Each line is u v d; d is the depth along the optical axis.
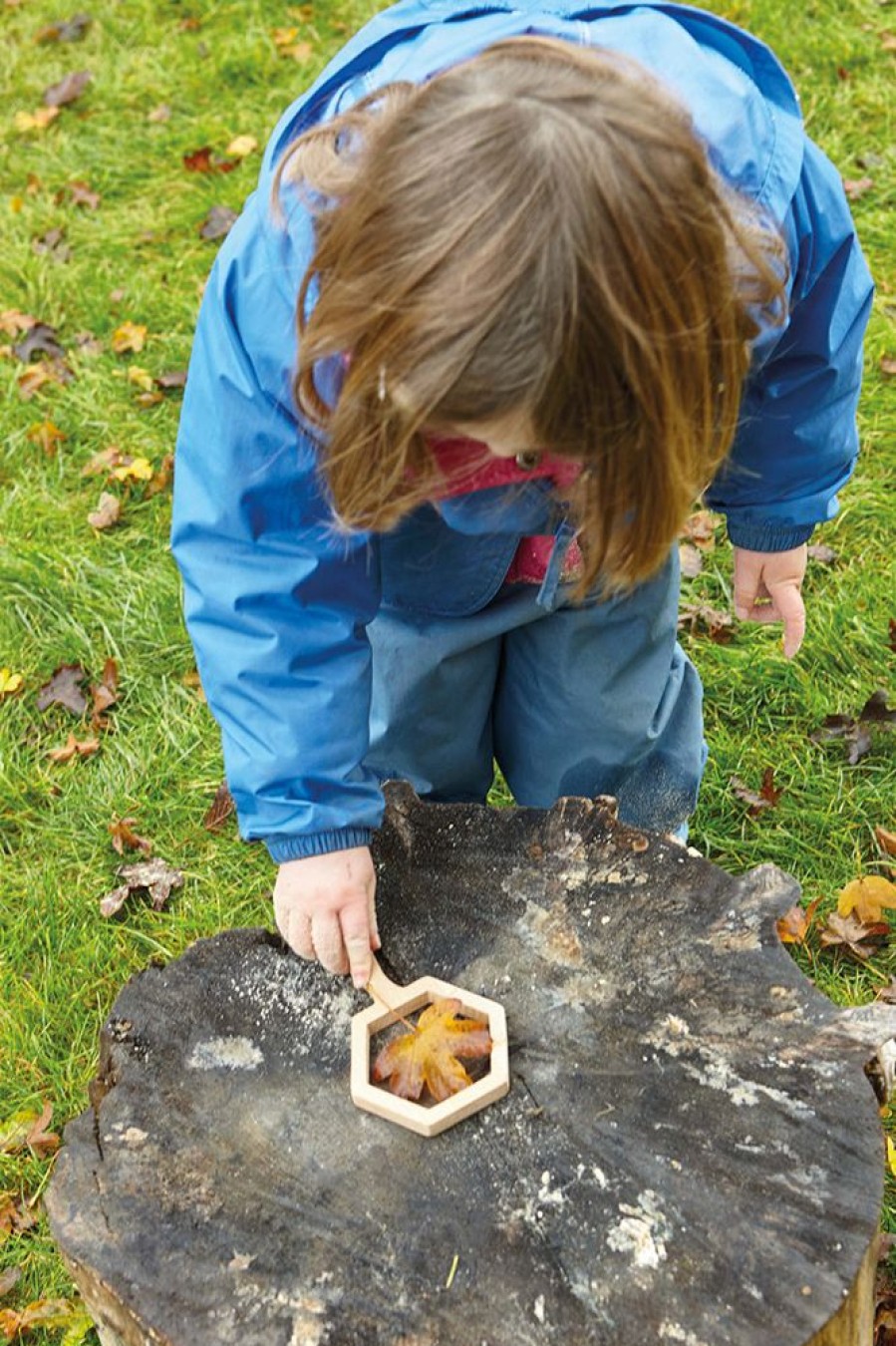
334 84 1.51
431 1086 1.61
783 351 1.75
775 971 1.68
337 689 1.63
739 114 1.47
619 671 2.12
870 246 3.85
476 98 1.17
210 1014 1.71
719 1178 1.49
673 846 1.84
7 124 4.58
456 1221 1.48
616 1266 1.43
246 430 1.50
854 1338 1.49
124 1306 1.42
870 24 4.49
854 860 2.62
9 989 2.54
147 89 4.64
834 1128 1.52
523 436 1.18
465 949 1.76
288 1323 1.40
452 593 1.94
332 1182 1.53
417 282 1.13
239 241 1.48
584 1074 1.61
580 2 1.52
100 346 3.82
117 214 4.21
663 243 1.14
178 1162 1.55
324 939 1.69
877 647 2.92
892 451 3.37
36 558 3.27
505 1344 1.37
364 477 1.29
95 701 3.04
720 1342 1.36
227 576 1.59
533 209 1.11
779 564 2.03
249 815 1.66
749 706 2.90
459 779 2.33
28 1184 2.29
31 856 2.79
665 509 1.26
